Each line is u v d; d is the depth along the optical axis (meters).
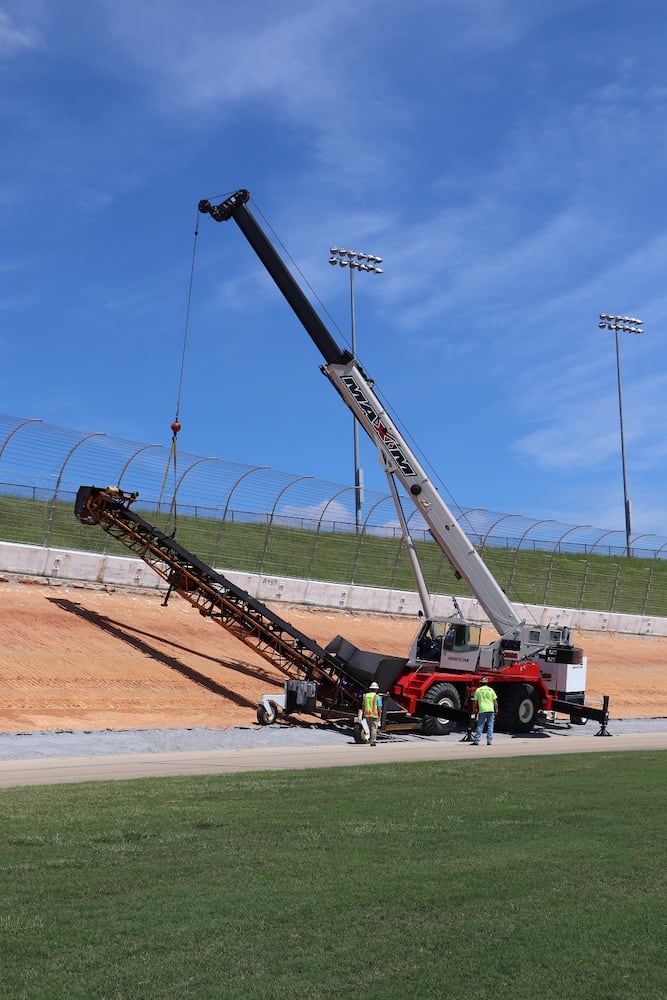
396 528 41.53
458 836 9.61
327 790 12.80
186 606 31.62
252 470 35.72
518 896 7.36
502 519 45.41
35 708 21.05
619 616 47.31
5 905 7.01
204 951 6.11
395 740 21.97
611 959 6.03
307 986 5.57
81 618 27.69
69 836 9.39
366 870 8.12
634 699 34.31
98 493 25.06
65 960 5.93
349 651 24.45
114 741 18.47
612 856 8.70
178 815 10.60
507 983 5.65
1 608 26.62
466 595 43.22
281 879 7.80
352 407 23.66
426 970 5.82
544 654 26.89
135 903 7.07
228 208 23.23
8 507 30.30
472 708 23.91
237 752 18.53
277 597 36.03
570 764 16.50
